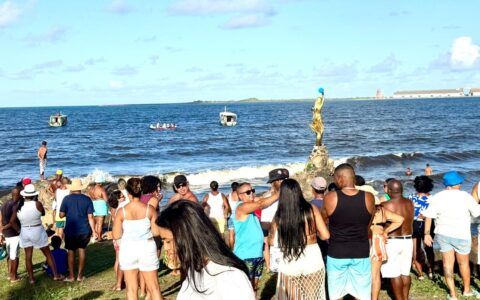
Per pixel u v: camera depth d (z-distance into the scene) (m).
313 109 22.94
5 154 50.00
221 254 2.59
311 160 22.91
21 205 8.73
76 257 10.63
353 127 77.88
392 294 7.22
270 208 7.36
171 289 7.99
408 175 30.27
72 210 8.59
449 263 6.89
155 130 83.12
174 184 7.15
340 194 5.24
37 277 9.08
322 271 5.08
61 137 70.75
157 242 7.95
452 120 92.94
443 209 6.86
